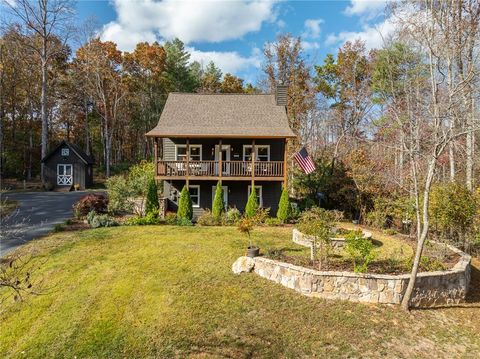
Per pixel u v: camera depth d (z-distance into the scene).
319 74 38.31
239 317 7.55
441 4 7.36
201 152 19.59
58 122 41.03
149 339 6.86
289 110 32.47
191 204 17.47
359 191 18.20
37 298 8.55
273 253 10.34
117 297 8.44
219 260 10.65
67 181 28.97
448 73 7.73
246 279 9.31
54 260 10.84
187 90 44.56
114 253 11.38
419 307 8.09
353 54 33.31
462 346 6.73
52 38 32.09
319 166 21.73
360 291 8.19
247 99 21.70
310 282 8.41
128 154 47.19
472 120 7.74
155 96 42.19
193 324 7.30
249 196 17.97
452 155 14.27
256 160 19.56
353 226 17.11
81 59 37.78
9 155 31.84
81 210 16.89
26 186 28.95
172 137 18.73
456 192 11.34
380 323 7.35
